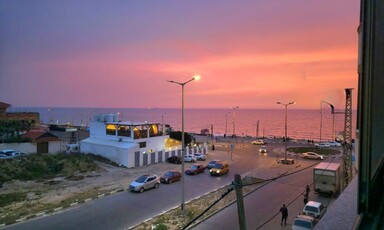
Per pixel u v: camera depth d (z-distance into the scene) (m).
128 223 21.12
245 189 31.38
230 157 55.34
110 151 44.91
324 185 28.83
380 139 3.63
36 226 20.41
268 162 50.12
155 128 48.69
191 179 36.34
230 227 20.42
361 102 3.23
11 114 69.44
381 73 3.50
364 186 3.25
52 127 80.69
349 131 28.34
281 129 178.12
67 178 34.62
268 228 20.47
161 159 47.91
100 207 24.75
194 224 20.88
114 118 51.91
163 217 22.27
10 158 38.41
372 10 3.14
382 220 3.08
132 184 30.03
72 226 20.50
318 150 64.38
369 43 3.14
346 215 4.54
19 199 26.27
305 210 21.50
